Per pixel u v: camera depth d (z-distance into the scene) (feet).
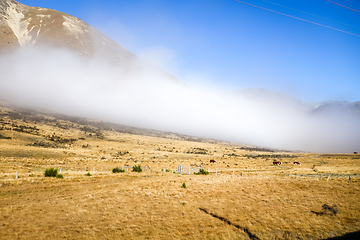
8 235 39.06
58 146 297.12
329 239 43.37
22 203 56.13
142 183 84.94
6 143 246.47
